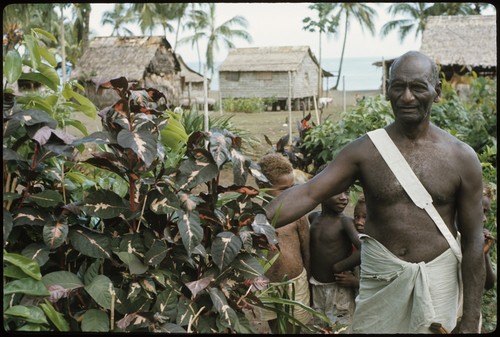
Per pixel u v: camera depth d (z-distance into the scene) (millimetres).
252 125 20750
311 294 3664
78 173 2609
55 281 2141
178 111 3553
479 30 26578
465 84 18609
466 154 2463
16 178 2371
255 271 2322
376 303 2494
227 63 35281
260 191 2666
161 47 29922
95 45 29875
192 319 2217
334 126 6359
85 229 2232
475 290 2475
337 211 3605
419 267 2406
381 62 29875
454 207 2500
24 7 15359
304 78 35375
